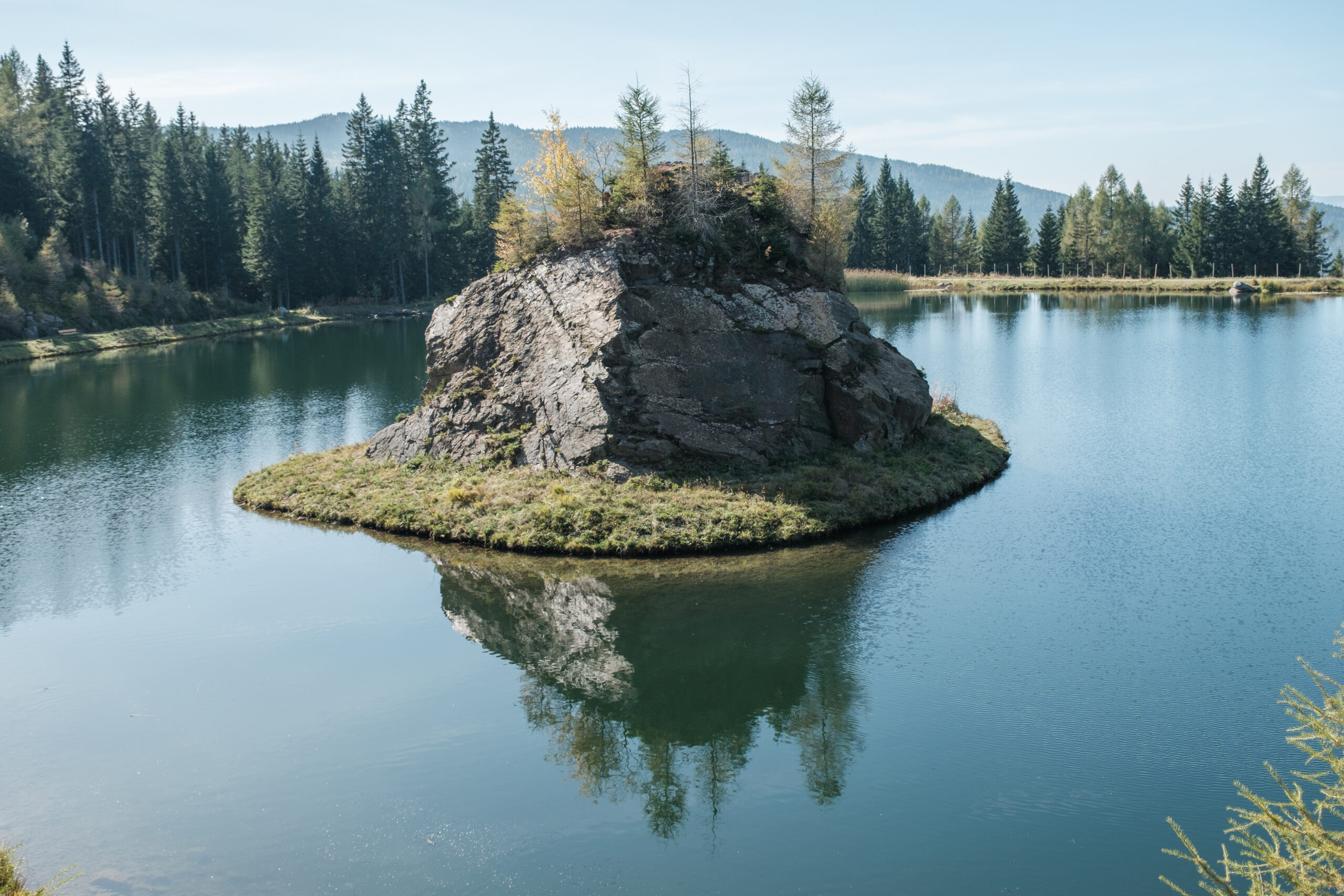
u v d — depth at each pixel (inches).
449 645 997.2
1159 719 792.9
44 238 4475.9
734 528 1227.9
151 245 5044.3
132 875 621.0
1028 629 971.9
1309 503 1353.3
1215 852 623.2
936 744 770.8
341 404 2384.4
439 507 1346.0
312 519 1409.9
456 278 5861.2
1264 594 1039.6
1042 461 1631.4
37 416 2290.8
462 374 1590.8
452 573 1186.6
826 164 1790.1
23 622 1059.3
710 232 1583.4
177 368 3184.1
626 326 1443.2
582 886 612.7
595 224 1601.9
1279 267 5974.4
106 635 1023.6
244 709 856.9
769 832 672.4
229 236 5216.5
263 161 5984.3
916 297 5693.9
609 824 685.3
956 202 7559.1
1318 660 880.9
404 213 5639.8
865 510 1301.7
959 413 1923.0
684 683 901.2
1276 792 682.8
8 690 895.1
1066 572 1123.3
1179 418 1942.7
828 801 702.5
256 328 4746.6
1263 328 3427.7
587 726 832.9
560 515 1261.1
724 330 1483.8
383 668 944.3
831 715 826.8
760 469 1398.9
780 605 1053.2
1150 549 1188.5
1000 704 829.2
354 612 1080.2
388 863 636.1
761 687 892.6
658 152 1640.0
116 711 854.5
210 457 1839.3
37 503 1526.8
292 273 5265.8
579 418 1397.6
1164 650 915.4
